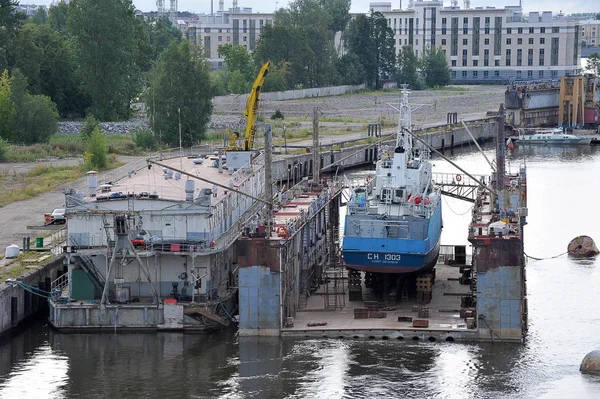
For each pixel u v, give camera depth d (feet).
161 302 285.84
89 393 243.81
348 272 315.78
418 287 303.68
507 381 247.50
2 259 331.77
